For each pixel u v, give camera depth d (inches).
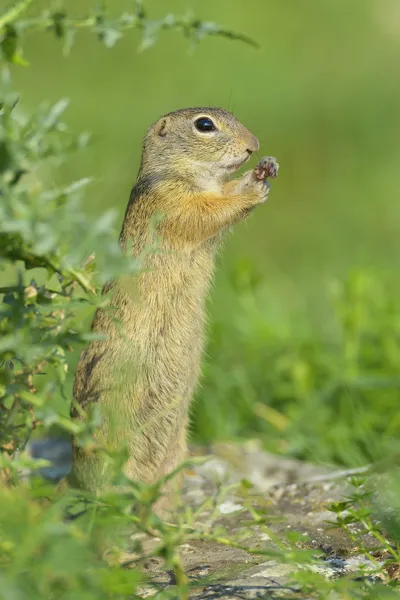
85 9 1093.8
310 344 537.3
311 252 855.1
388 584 281.3
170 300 389.7
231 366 542.9
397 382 484.7
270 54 1205.7
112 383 370.0
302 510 374.0
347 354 510.6
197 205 406.9
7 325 255.1
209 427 503.5
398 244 852.0
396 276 636.1
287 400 520.7
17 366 348.5
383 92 1150.3
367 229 896.9
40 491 248.4
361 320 520.7
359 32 1296.8
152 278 388.8
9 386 258.7
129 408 371.9
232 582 292.4
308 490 398.0
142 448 374.9
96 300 265.6
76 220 225.9
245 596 280.7
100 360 374.3
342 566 304.0
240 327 561.6
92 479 340.2
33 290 274.1
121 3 1160.8
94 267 276.5
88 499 266.2
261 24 1261.1
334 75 1187.9
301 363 519.2
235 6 1256.2
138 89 1082.7
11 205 229.6
